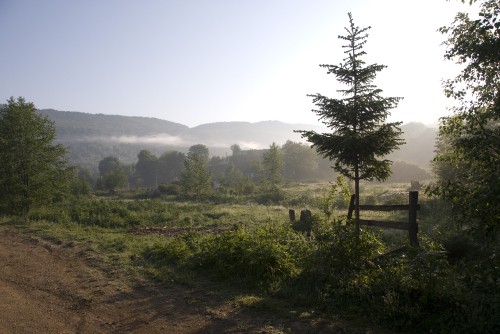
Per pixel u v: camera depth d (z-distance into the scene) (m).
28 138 22.09
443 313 5.46
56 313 6.64
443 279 5.91
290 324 5.85
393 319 5.64
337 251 7.61
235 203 41.41
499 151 5.97
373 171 8.78
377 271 6.87
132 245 12.41
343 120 8.78
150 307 6.88
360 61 8.52
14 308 6.84
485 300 5.38
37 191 21.98
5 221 18.53
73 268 9.76
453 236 8.62
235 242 9.37
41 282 8.55
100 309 6.83
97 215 19.88
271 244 8.49
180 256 10.02
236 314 6.37
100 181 105.81
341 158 8.78
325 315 6.11
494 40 6.32
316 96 8.77
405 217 16.47
